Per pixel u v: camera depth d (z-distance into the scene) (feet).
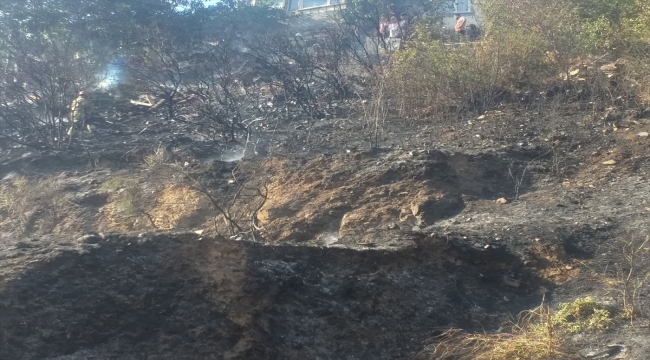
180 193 29.48
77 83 45.96
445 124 34.94
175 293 14.62
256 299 14.94
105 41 53.26
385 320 16.46
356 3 61.16
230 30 64.39
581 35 39.04
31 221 30.45
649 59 35.50
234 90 47.93
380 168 28.19
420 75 37.52
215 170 30.89
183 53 54.13
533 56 38.52
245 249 16.17
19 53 43.37
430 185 26.58
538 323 16.94
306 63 46.37
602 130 31.37
